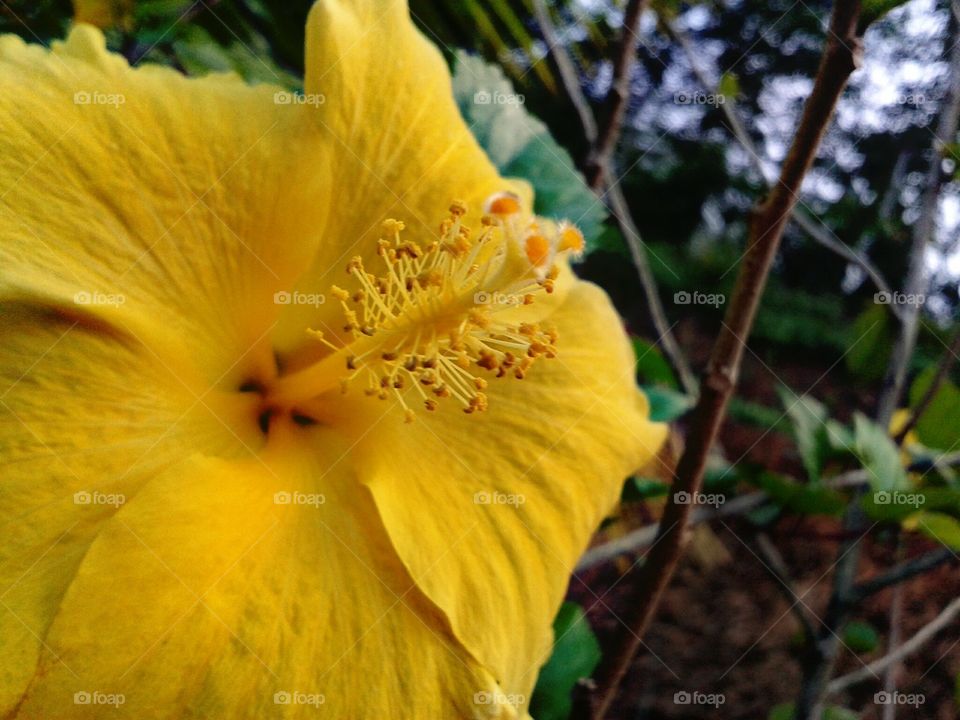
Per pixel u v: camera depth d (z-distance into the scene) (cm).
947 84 21
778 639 43
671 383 21
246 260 13
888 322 22
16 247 10
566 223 13
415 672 12
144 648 10
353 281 14
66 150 11
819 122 11
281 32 16
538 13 18
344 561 12
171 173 12
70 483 10
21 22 14
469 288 14
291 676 11
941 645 39
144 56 16
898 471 17
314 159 13
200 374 12
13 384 10
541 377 15
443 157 15
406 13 14
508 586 13
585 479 15
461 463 14
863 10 11
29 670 10
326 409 14
